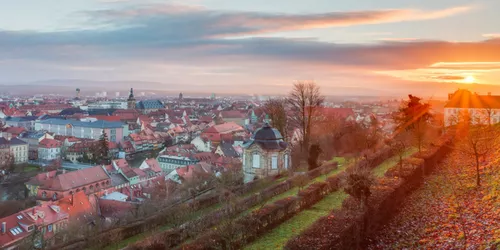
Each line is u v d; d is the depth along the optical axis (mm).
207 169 152250
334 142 100375
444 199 53406
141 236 49219
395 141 90625
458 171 67125
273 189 59125
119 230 48531
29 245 77625
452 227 43344
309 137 103750
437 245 39812
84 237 52688
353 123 133750
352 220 39000
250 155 86062
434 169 71125
